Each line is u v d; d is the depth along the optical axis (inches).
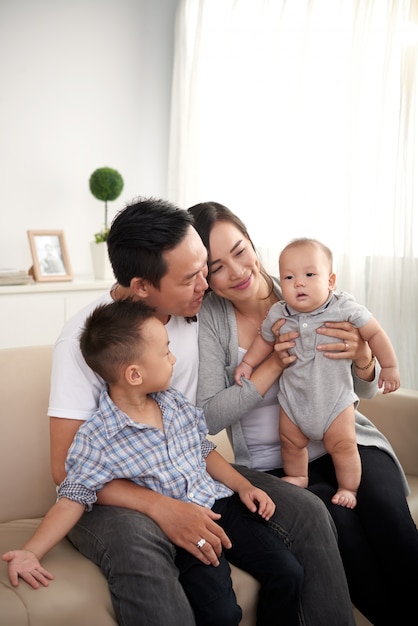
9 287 136.3
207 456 66.7
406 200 111.4
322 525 61.2
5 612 50.2
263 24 141.2
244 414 71.6
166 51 170.1
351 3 124.2
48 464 71.8
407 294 112.7
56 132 157.5
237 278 70.1
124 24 163.6
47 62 154.9
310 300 69.6
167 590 53.6
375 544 65.0
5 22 149.3
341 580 60.1
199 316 73.7
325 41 127.6
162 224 62.8
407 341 113.4
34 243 147.6
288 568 58.2
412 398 80.6
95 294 146.9
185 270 63.3
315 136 129.5
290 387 70.8
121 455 60.2
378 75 119.0
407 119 110.7
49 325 141.8
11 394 70.9
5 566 56.2
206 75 155.1
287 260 70.7
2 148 151.6
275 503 63.4
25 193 155.0
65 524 57.3
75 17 157.3
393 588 64.5
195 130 156.2
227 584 56.9
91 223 164.2
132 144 168.1
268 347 73.0
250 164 144.9
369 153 120.5
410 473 80.7
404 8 111.7
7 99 151.1
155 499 58.7
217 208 71.6
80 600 53.0
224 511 63.4
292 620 58.5
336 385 69.4
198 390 71.8
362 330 70.7
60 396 62.5
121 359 60.4
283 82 136.2
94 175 154.6
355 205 121.2
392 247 114.6
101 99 162.4
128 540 55.1
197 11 158.9
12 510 69.6
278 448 75.1
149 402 64.7
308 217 131.7
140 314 61.8
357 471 68.6
